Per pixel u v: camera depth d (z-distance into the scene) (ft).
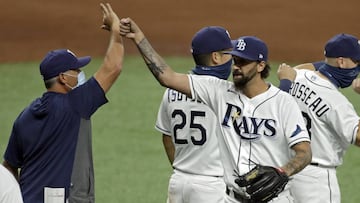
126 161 167.84
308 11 327.47
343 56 99.19
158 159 169.68
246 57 87.61
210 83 91.61
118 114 200.64
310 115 99.86
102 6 92.79
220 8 331.98
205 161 99.30
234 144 89.76
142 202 143.02
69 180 88.74
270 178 84.38
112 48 91.35
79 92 89.81
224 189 99.86
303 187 100.58
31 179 89.25
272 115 88.79
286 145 88.99
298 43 297.12
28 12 319.47
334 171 101.86
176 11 328.08
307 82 100.48
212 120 98.53
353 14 324.60
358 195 147.43
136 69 244.83
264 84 90.07
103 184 152.97
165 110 102.42
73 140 89.25
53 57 89.76
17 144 90.74
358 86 104.63
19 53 275.18
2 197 71.05
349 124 97.81
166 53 278.46
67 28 305.53
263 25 315.99
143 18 320.29
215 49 97.60
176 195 101.50
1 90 223.10
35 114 89.20
